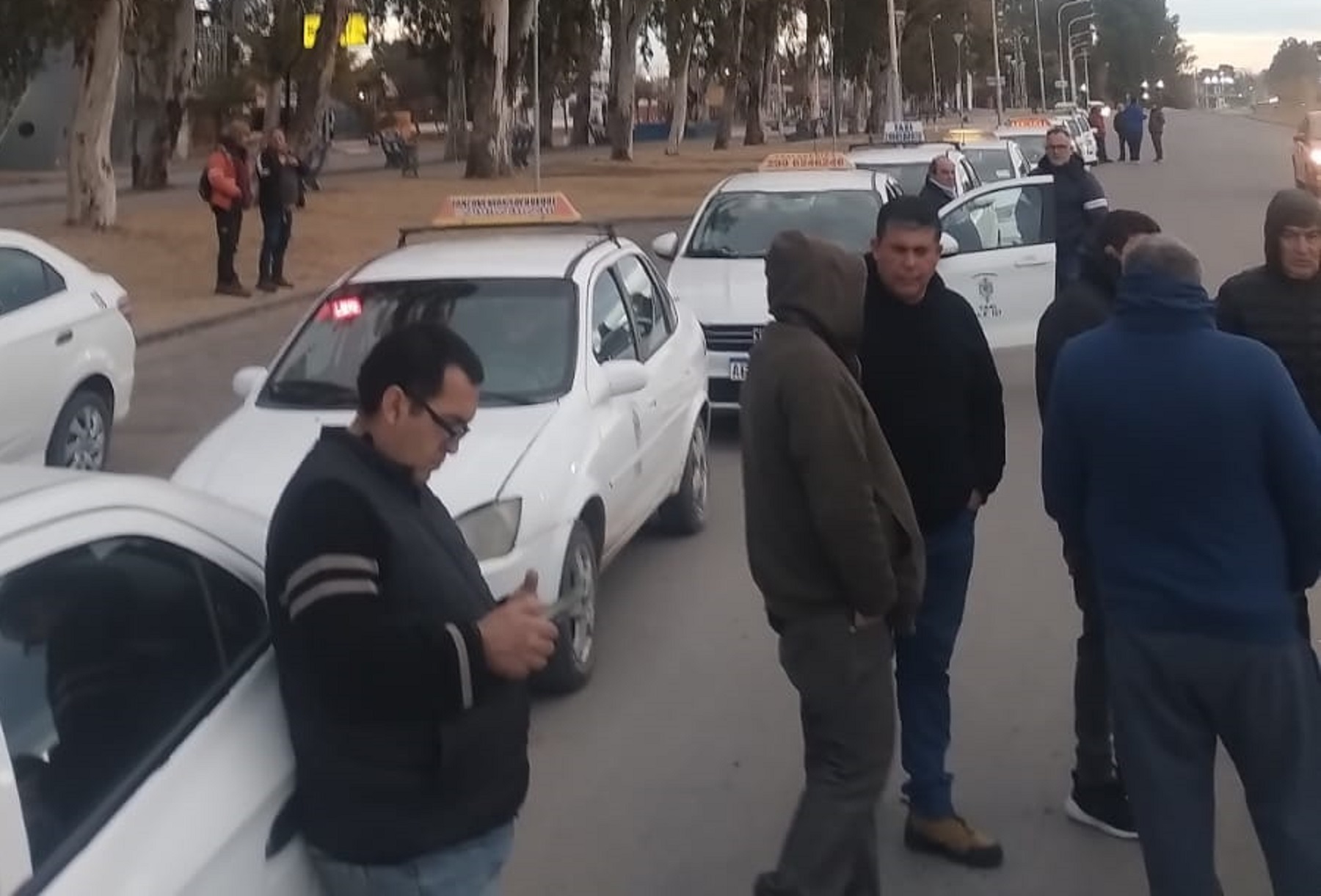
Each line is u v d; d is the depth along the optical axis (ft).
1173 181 136.56
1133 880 16.66
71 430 35.17
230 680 10.71
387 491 10.45
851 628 14.15
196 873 9.25
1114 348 13.17
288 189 70.95
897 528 14.15
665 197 131.34
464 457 21.83
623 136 196.54
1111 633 13.37
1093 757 17.72
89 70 83.05
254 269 78.38
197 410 46.14
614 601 27.22
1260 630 12.80
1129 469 13.01
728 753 20.44
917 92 316.40
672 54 213.87
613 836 18.13
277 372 25.17
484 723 10.43
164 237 84.02
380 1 176.35
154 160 121.90
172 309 64.85
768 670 23.52
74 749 9.12
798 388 13.66
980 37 308.81
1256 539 12.89
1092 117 178.19
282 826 10.36
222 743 10.19
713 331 39.78
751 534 14.37
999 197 45.52
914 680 17.01
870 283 16.17
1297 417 12.75
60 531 9.57
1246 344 12.96
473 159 147.33
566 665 22.33
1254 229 87.04
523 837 18.15
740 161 195.11
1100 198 44.42
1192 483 12.83
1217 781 19.07
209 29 198.80
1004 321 44.78
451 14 157.99
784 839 17.80
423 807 10.34
